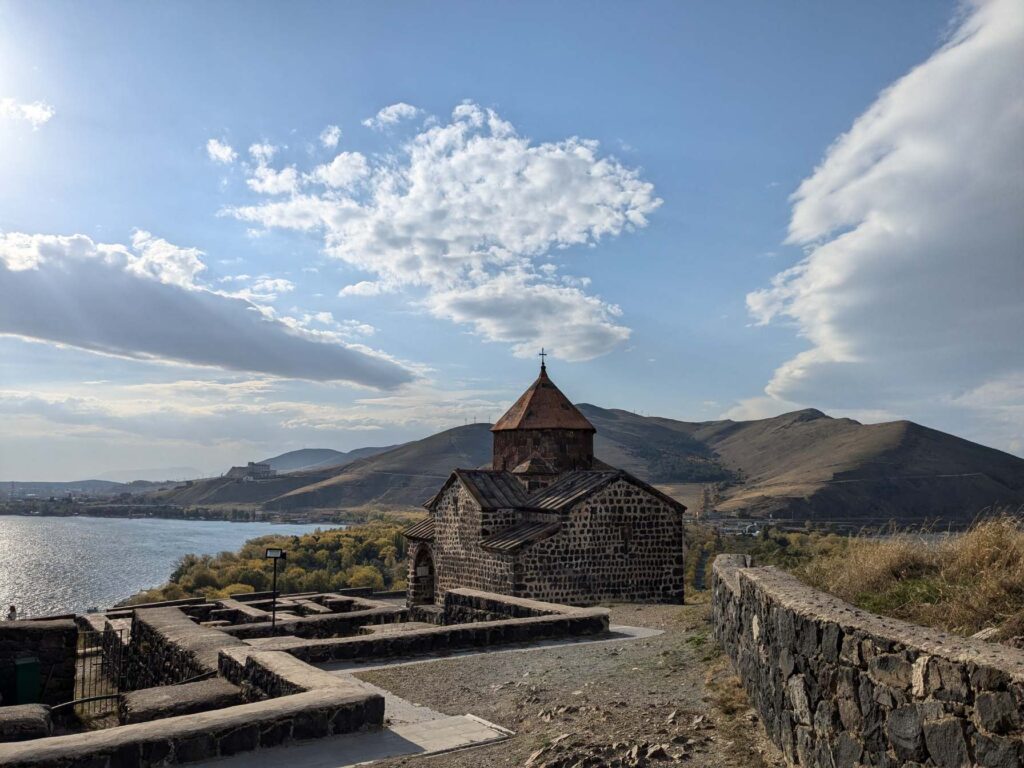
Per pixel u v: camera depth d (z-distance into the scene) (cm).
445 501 2686
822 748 559
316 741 793
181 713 909
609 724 791
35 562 10769
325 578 5847
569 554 2255
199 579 5697
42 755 660
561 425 2723
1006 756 381
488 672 1156
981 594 734
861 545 1080
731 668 945
